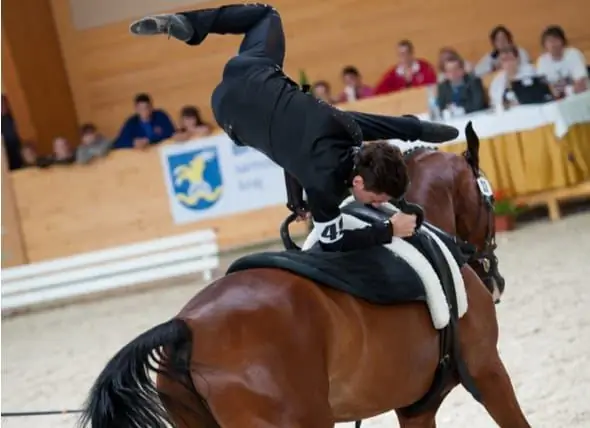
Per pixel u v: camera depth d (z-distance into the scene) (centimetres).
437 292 487
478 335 526
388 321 471
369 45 1966
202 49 2038
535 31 1894
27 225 1702
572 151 1419
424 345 489
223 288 450
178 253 1570
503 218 1426
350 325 455
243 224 1659
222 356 422
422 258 491
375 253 482
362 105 1598
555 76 1494
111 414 414
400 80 1691
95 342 1255
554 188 1430
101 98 2086
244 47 514
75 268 1591
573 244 1263
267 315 433
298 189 512
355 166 473
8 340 1389
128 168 1675
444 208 587
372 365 465
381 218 510
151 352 421
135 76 2069
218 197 1658
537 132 1422
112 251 1583
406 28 1947
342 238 474
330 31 1969
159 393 436
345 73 1725
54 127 2038
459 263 525
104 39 2059
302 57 1983
